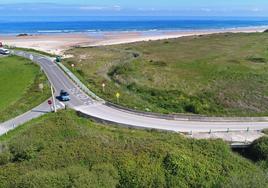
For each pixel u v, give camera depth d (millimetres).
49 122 50281
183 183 36125
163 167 37656
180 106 65438
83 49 136375
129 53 121812
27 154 40156
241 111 64188
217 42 142875
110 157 39312
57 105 60969
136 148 41281
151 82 80250
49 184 32969
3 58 110062
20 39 194875
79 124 51250
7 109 58219
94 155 39625
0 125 52000
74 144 42344
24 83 77250
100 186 33625
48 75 83875
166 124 53406
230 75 85625
